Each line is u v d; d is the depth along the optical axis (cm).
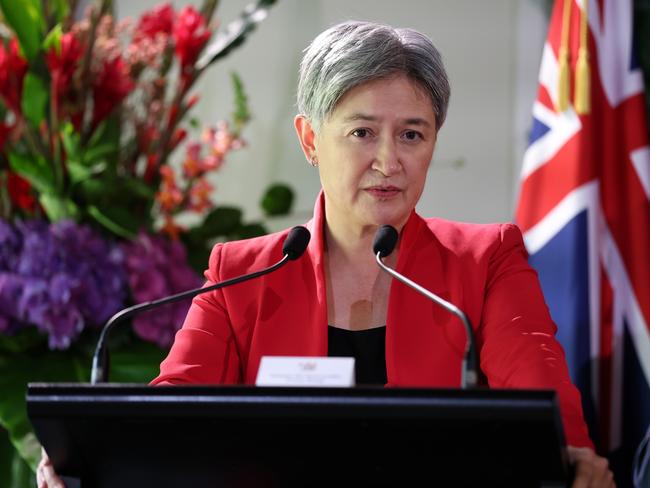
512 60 1157
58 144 998
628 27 980
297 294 618
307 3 1211
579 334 944
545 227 967
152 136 1057
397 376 591
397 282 609
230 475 472
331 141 595
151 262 988
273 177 1216
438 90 595
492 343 579
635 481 874
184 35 1041
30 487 937
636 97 970
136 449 467
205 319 626
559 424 426
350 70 582
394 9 1185
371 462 455
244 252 638
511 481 457
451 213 1155
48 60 977
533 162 984
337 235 625
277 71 1219
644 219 951
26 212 1016
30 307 945
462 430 431
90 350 971
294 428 443
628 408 949
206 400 443
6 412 920
